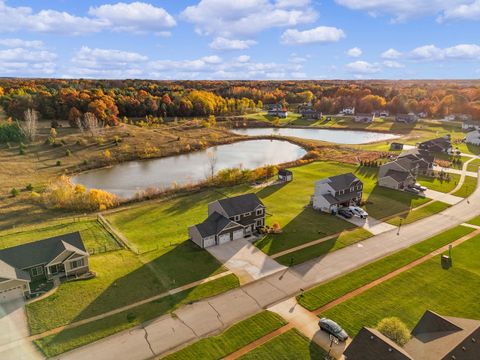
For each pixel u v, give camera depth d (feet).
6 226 180.14
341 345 97.81
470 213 196.34
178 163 325.01
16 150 316.60
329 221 183.93
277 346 97.71
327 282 128.57
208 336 101.71
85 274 132.77
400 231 172.45
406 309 113.09
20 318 108.58
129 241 163.53
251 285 127.03
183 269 137.28
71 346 97.40
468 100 627.87
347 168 295.69
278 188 242.78
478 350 79.87
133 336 101.65
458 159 312.50
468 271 135.54
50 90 575.38
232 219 163.53
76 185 227.20
